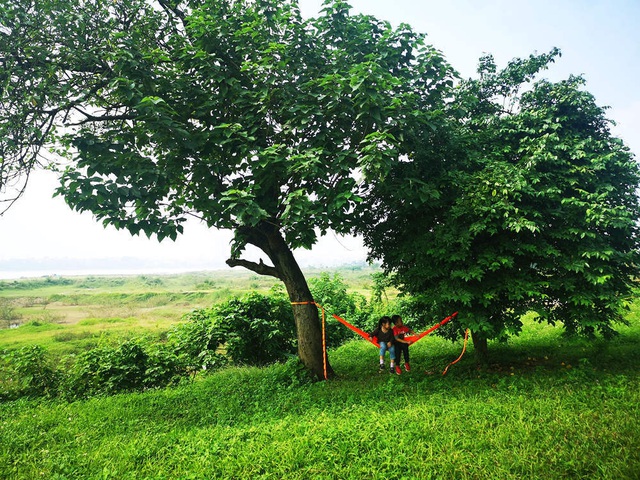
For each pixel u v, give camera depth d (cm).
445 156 792
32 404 846
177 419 694
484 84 898
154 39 856
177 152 721
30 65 705
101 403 806
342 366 1048
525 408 554
